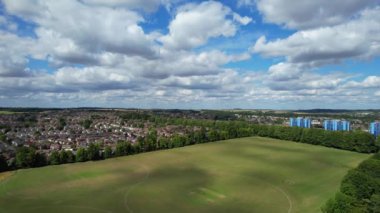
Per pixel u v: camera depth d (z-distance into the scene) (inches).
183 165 6092.5
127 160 6628.9
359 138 7504.9
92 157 6678.2
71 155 6476.4
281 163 6215.6
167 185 4717.0
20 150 6407.5
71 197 4138.8
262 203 3902.6
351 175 3535.9
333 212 3006.9
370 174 3833.7
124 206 3801.7
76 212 3599.9
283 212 3575.3
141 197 4146.2
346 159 6643.7
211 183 4820.4
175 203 3922.2
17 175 5315.0
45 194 4271.7
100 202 3949.3
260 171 5565.9
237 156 6963.6
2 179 5054.1
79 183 4822.8
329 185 4594.0
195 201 3998.5
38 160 6087.6
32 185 4714.6
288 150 7746.1
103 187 4608.8
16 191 4411.9
